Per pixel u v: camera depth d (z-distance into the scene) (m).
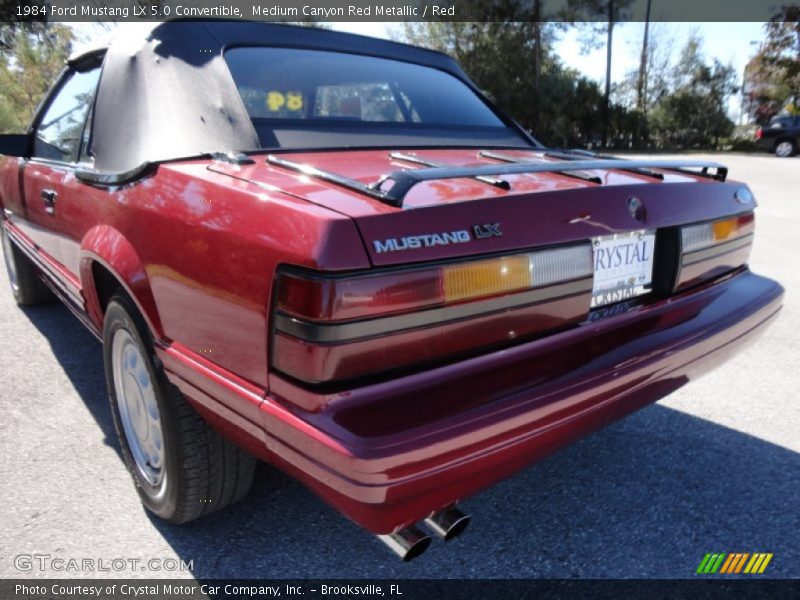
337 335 1.40
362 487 1.36
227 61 2.30
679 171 2.50
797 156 24.92
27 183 3.23
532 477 2.60
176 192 1.85
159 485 2.20
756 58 34.59
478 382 1.58
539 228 1.71
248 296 1.56
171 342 1.90
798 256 6.65
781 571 2.06
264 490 2.48
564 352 1.78
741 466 2.67
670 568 2.08
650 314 2.07
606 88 31.34
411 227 1.49
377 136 2.43
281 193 1.60
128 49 2.41
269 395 1.55
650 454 2.77
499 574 2.05
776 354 3.93
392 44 2.96
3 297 4.96
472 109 2.95
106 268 2.21
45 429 2.90
